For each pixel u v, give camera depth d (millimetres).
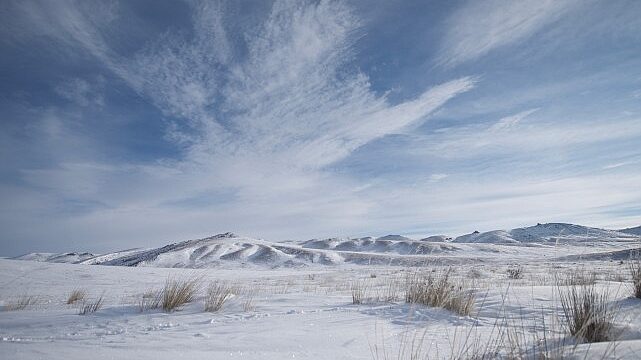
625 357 2154
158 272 25891
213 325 4254
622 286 5504
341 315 4832
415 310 4992
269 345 3104
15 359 2449
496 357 2619
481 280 9422
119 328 4250
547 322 3895
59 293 12820
